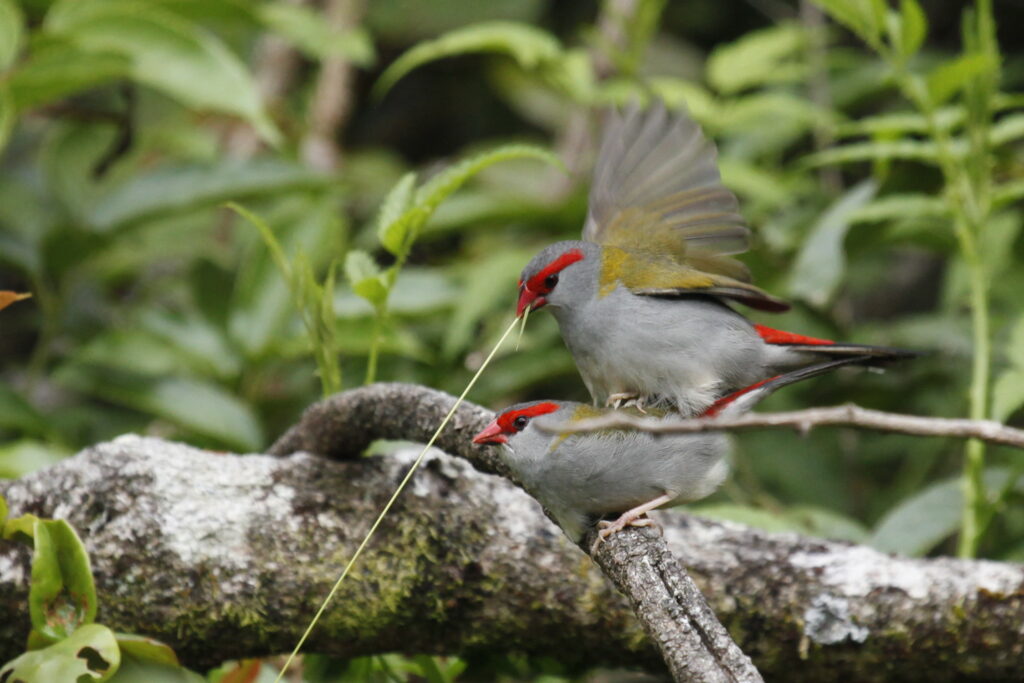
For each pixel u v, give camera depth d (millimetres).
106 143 10883
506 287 9844
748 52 10719
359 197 12742
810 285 8633
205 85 9078
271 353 9102
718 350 6504
